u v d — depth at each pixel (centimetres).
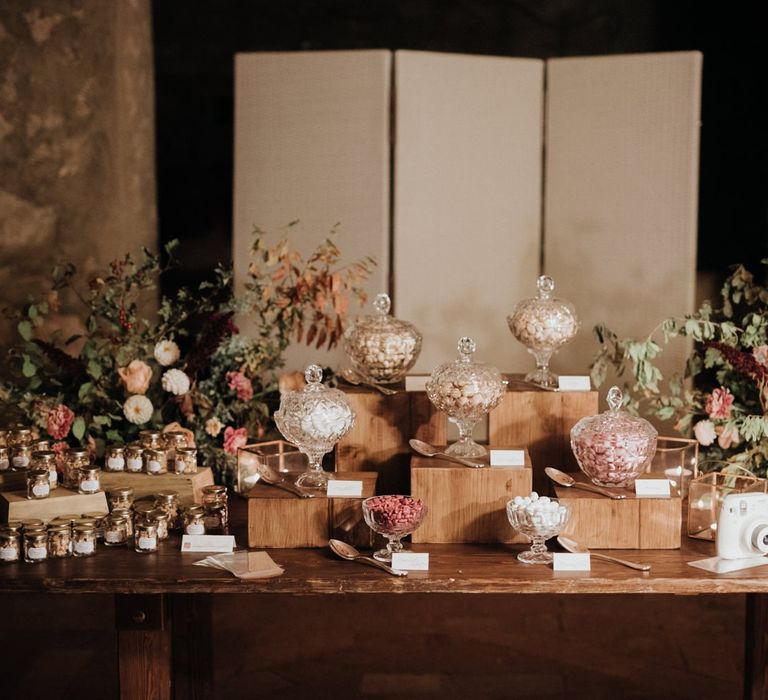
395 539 222
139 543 229
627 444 224
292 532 230
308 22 504
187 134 511
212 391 313
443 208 414
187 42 505
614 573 212
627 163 406
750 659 258
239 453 266
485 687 304
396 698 297
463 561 220
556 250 421
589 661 321
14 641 336
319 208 412
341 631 344
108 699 297
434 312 418
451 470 229
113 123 455
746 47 490
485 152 415
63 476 253
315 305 332
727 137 496
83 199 437
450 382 230
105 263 450
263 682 308
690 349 398
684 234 401
